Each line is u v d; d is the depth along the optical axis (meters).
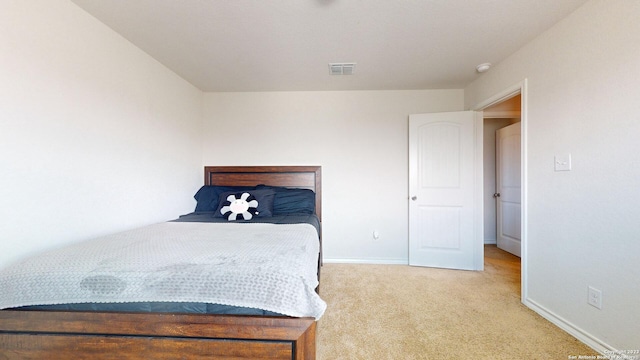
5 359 1.10
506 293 2.31
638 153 1.31
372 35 1.98
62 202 1.54
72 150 1.60
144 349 1.07
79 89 1.65
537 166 1.96
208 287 1.08
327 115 3.24
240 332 1.05
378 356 1.48
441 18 1.77
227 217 2.46
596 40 1.52
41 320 1.08
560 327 1.75
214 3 1.61
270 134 3.28
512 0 1.58
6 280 1.10
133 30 1.91
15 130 1.31
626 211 1.36
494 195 3.96
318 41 2.07
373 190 3.23
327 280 2.63
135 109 2.12
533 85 2.01
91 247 1.39
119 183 1.96
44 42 1.44
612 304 1.43
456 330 1.74
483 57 2.33
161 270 1.11
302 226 2.03
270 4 1.62
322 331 1.73
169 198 2.58
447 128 2.99
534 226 1.99
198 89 3.17
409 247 3.14
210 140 3.31
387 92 3.20
